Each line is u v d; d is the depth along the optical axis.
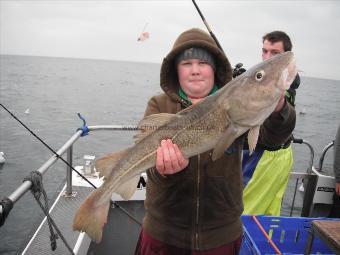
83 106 33.72
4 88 48.75
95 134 20.75
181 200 2.09
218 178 2.07
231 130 2.00
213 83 2.33
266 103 1.93
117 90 57.47
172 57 2.20
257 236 3.13
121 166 2.17
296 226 3.21
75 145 17.88
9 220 8.33
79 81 78.50
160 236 2.16
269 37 4.42
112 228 4.08
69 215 3.42
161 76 2.27
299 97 68.38
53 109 30.50
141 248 2.35
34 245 2.95
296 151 16.16
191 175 2.06
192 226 2.09
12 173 12.69
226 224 2.12
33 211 8.88
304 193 4.75
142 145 2.12
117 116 28.48
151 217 2.21
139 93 53.47
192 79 2.17
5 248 7.14
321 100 64.81
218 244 2.10
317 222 2.19
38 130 20.91
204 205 2.08
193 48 2.16
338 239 1.94
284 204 7.94
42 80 73.31
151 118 2.13
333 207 4.62
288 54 1.96
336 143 4.14
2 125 21.67
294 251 3.19
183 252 2.16
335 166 4.14
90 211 2.12
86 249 3.27
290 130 2.04
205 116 2.03
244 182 3.85
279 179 3.82
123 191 2.20
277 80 1.90
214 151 1.93
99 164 2.23
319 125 28.23
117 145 18.36
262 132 2.12
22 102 33.84
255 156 3.74
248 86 1.96
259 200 3.81
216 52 2.20
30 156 15.09
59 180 11.87
